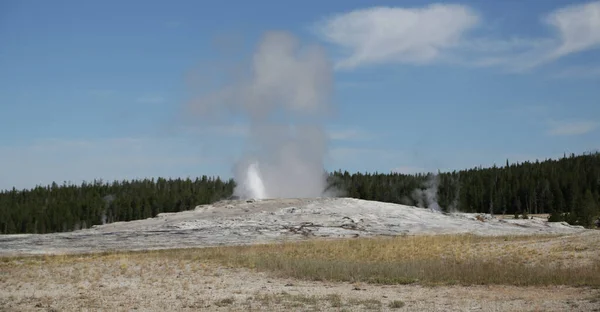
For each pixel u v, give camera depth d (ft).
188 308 67.97
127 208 382.63
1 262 120.78
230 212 217.15
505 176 428.56
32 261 120.98
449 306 66.54
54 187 468.34
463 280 86.07
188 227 191.72
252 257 116.47
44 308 69.10
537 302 67.51
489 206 404.36
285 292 78.95
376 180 443.32
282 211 211.00
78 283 90.17
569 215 298.97
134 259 118.21
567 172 417.49
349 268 97.76
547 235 156.66
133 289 83.82
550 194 383.24
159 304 70.79
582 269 88.12
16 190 456.45
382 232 180.45
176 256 123.24
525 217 280.72
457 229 189.57
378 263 104.99
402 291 79.61
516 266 98.48
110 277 96.17
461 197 414.00
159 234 181.06
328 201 227.20
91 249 155.63
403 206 228.63
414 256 120.67
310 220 195.52
